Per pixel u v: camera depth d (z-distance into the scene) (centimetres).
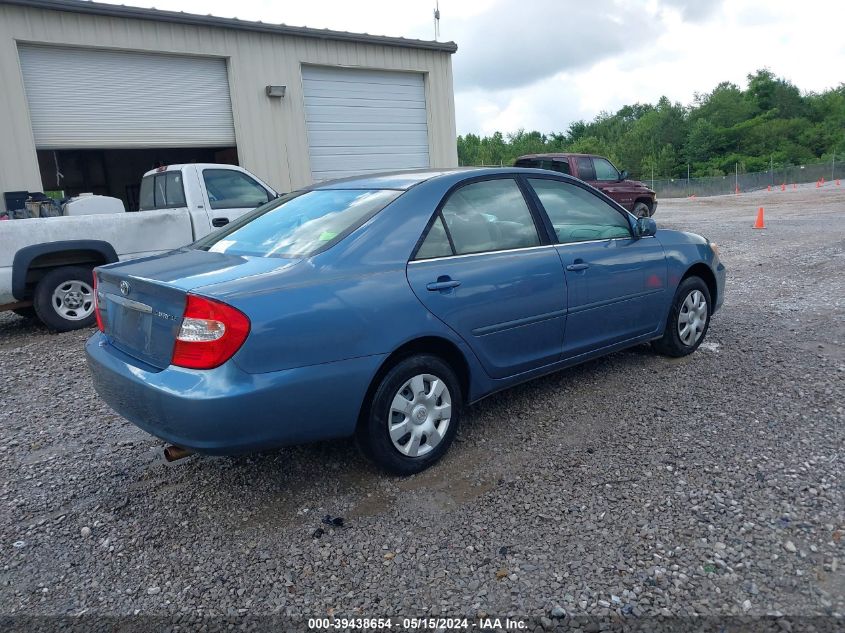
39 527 343
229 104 1312
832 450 374
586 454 388
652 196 1777
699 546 295
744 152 6919
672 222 1920
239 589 286
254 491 367
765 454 374
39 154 1606
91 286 789
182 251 420
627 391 482
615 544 301
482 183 421
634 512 324
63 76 1127
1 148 1063
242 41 1295
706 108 7600
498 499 345
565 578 280
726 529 306
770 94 7762
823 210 2056
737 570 278
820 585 266
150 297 332
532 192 447
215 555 311
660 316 520
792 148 6619
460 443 412
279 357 312
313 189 448
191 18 1216
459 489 357
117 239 783
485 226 412
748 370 512
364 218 371
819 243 1207
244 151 1324
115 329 365
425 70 1577
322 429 334
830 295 763
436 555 301
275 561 303
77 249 759
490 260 402
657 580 275
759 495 332
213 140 1303
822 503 321
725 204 2870
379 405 353
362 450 363
